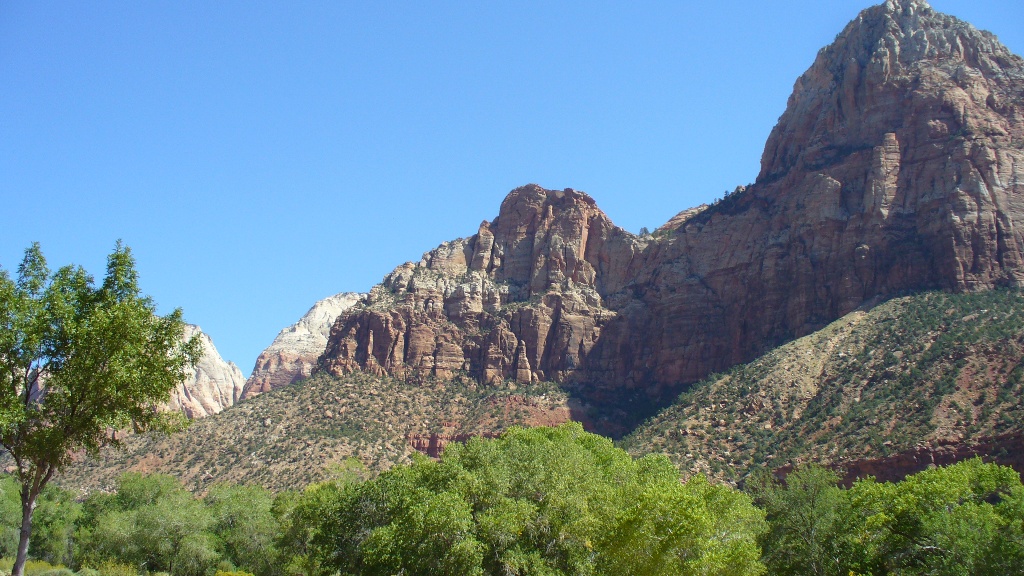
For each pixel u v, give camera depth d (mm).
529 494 71875
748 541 63219
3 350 43688
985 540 61094
